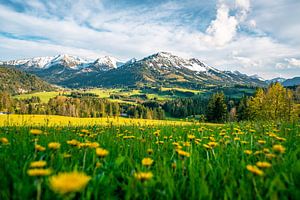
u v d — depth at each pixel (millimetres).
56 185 1370
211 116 78312
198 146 4512
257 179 2512
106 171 2918
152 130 8039
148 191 2359
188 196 2352
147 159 2717
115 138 5734
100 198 2227
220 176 2852
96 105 97000
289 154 3514
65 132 7082
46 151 3721
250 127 8445
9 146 4066
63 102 97250
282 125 7699
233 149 4184
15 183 2076
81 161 3414
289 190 2193
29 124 8789
